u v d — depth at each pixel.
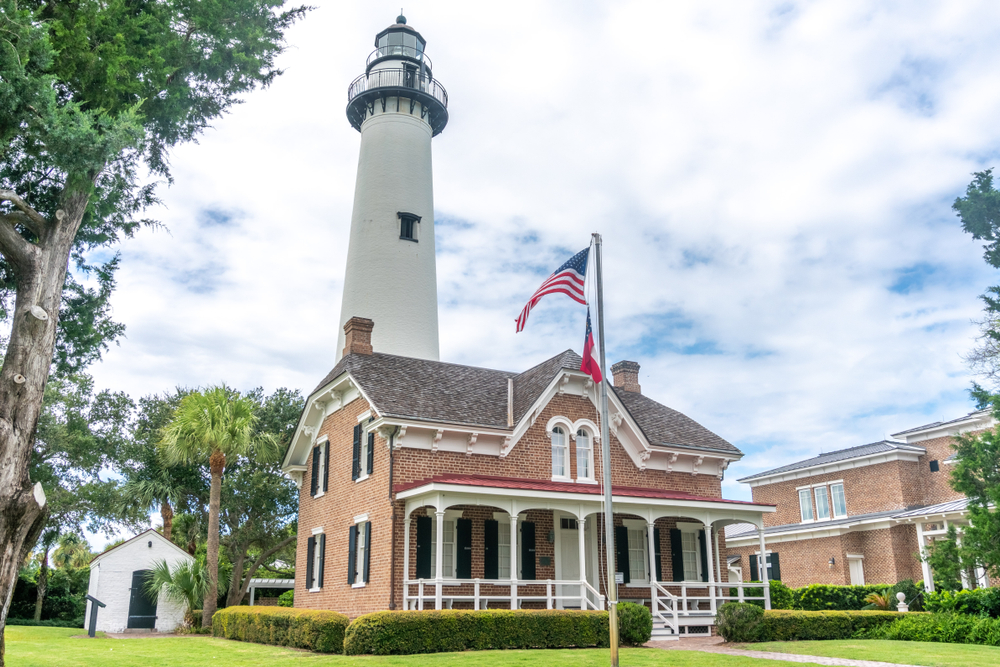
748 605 19.95
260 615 21.72
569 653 16.23
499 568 22.02
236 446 28.27
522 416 22.89
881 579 31.52
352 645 16.36
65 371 16.34
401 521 20.70
